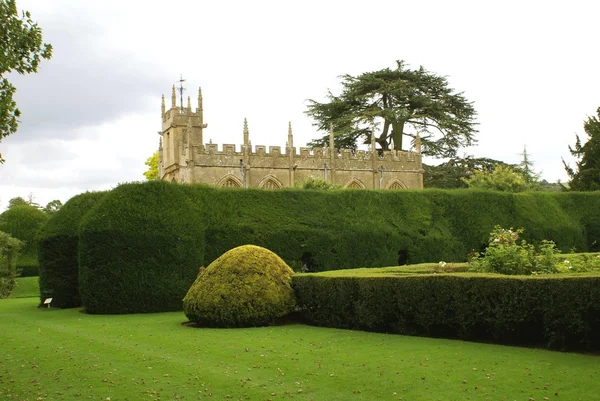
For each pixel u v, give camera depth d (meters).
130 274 22.17
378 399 8.73
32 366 11.65
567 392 8.61
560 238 32.91
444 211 31.00
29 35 12.02
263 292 17.19
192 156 50.12
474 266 16.95
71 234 25.25
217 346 13.33
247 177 51.59
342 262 27.33
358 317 15.93
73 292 25.08
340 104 63.25
